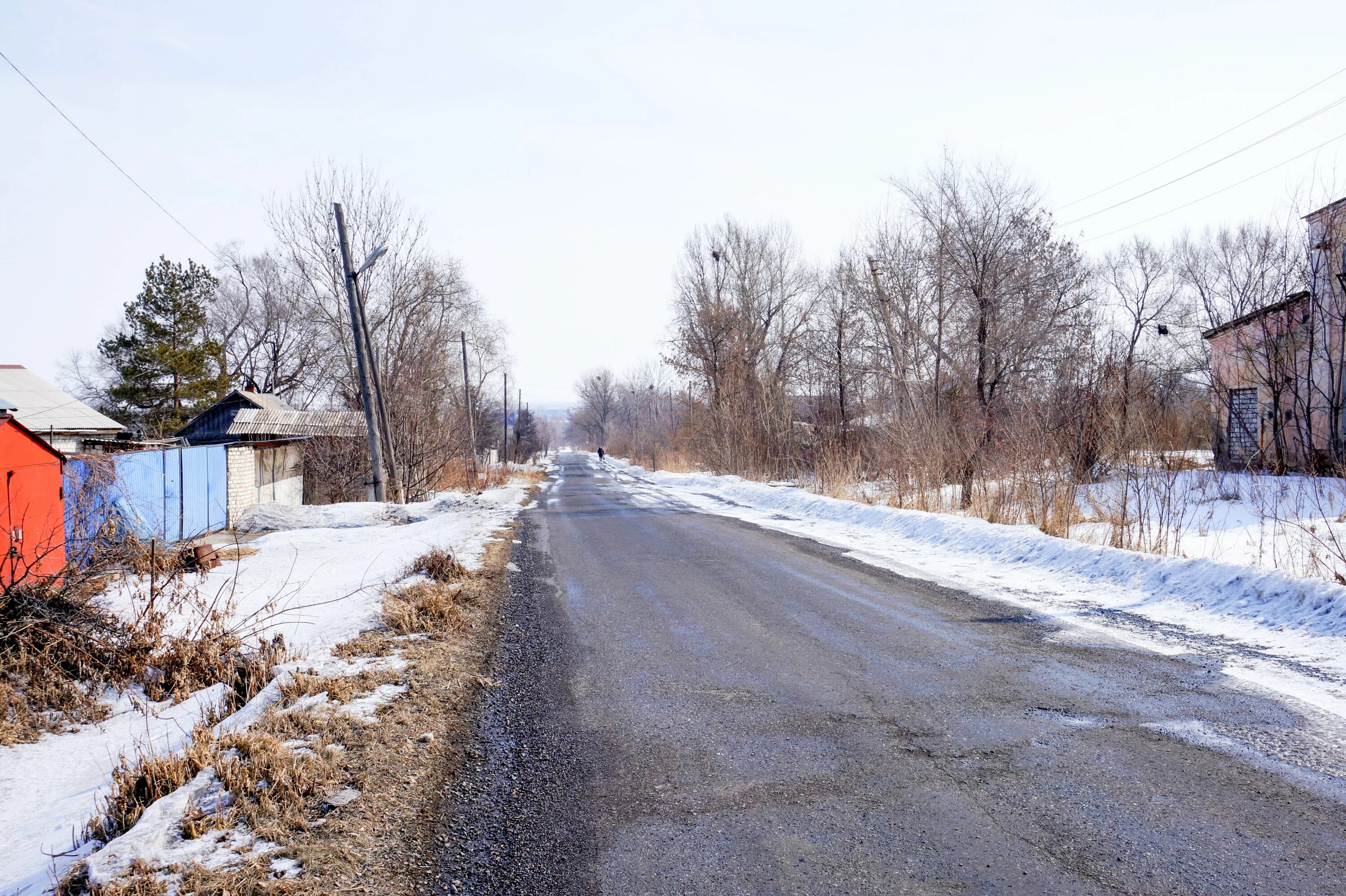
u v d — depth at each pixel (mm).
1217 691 4789
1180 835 3111
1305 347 19000
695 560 10820
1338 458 17172
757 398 30844
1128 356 12656
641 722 4641
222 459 16172
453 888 2887
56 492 7746
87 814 3652
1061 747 4055
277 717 4344
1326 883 2742
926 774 3787
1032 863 2943
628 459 74438
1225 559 8383
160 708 5660
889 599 7820
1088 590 7730
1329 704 4457
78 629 6074
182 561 8680
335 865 2979
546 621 7391
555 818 3445
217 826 3205
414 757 4082
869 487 18719
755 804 3521
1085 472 11484
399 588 7980
